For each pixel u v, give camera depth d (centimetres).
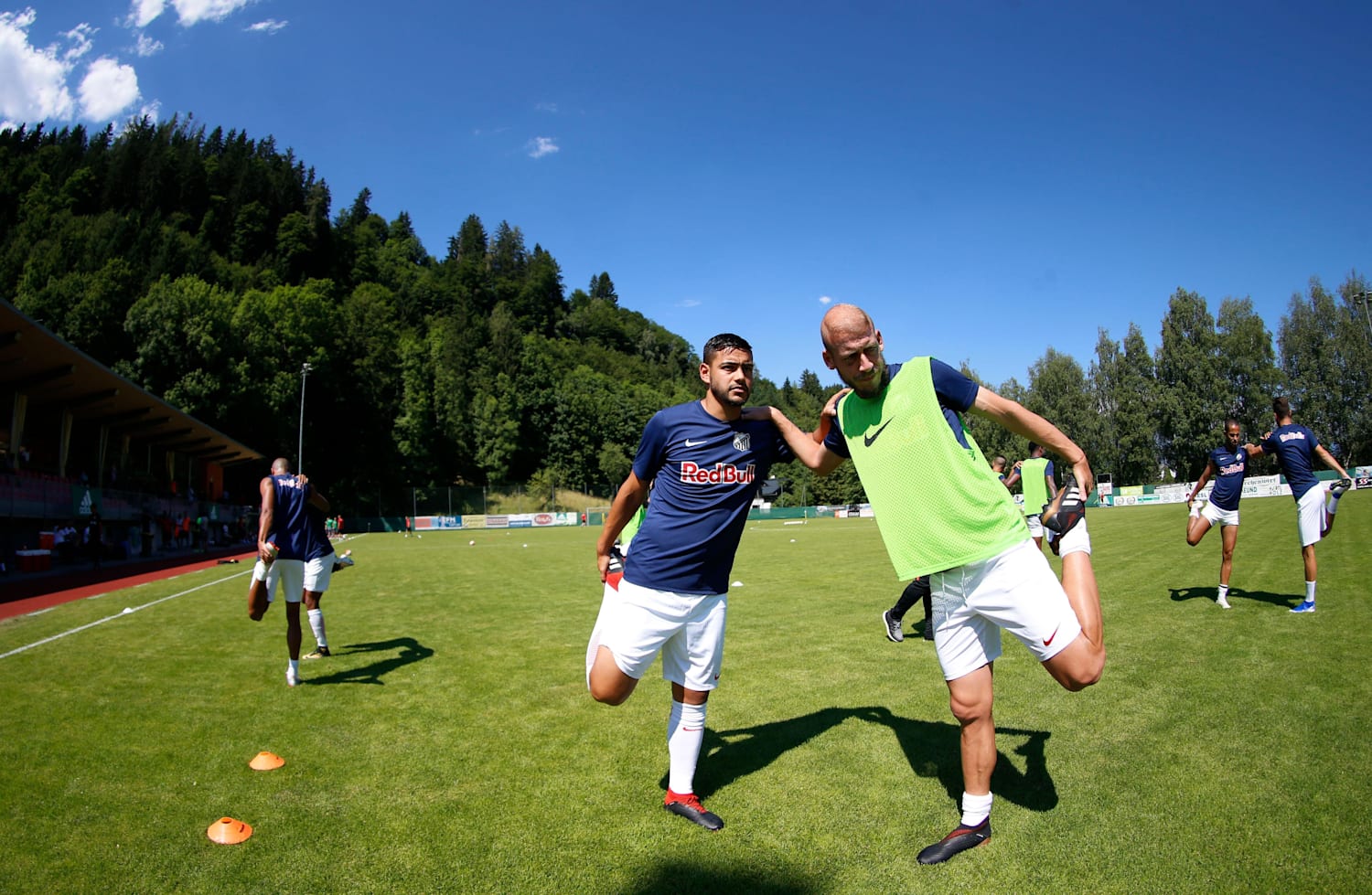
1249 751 363
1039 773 346
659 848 286
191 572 1748
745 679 538
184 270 6141
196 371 4350
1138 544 1570
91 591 1341
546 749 403
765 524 4600
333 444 6147
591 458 8638
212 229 8156
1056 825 295
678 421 328
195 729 443
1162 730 395
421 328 10038
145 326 4309
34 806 330
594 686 340
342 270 10019
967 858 272
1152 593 871
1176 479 5744
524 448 8181
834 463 347
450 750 403
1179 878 254
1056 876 257
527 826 308
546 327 13625
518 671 589
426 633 775
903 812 312
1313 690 456
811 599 962
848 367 299
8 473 1973
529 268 15462
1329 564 1063
